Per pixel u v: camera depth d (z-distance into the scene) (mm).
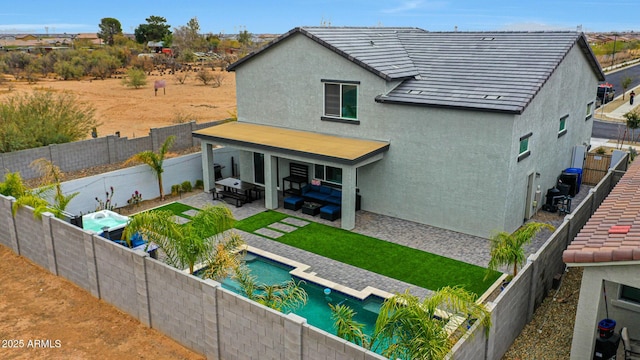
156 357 11148
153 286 11672
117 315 12750
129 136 34250
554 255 13336
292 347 9125
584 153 24062
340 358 8508
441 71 19891
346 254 16734
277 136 21109
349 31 22531
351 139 20281
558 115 21094
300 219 19828
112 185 20672
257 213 20469
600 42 131875
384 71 18953
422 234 18359
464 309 8969
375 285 14688
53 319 12664
